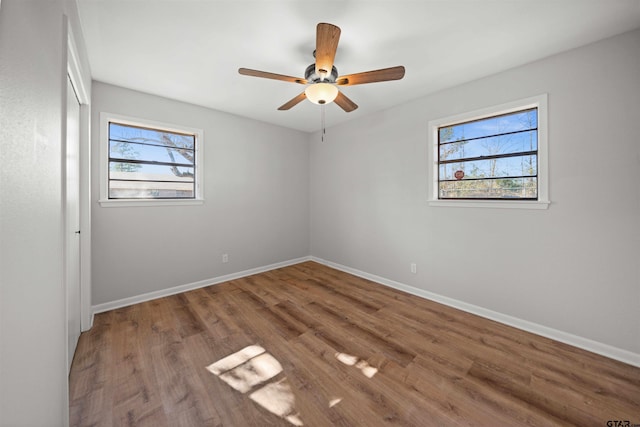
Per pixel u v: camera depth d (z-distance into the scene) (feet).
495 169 8.36
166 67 7.68
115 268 8.95
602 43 6.30
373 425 4.41
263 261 13.32
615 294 6.23
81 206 7.22
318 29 4.76
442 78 8.32
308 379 5.51
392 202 11.07
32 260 2.49
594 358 6.23
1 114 1.81
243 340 6.98
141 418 4.51
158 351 6.44
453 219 9.14
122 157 9.29
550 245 7.13
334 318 8.27
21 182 2.20
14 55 2.03
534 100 7.28
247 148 12.48
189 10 5.39
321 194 14.67
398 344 6.83
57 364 3.48
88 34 6.12
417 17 5.60
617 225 6.19
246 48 6.76
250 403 4.87
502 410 4.72
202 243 11.09
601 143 6.33
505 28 5.94
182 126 10.36
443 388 5.26
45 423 2.90
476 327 7.72
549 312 7.18
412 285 10.43
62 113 3.87
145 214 9.59
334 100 7.59
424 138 9.84
